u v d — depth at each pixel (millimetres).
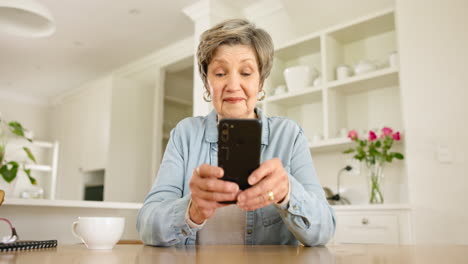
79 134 5094
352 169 2771
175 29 3854
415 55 2330
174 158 995
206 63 1006
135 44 4195
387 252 592
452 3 2254
